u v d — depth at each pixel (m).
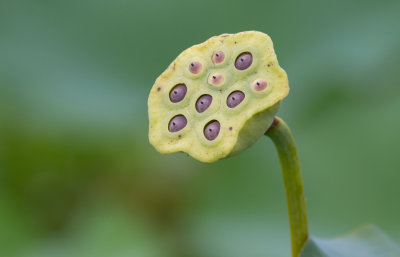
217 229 1.14
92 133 1.25
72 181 1.23
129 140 1.25
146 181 1.21
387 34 1.25
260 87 0.72
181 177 1.21
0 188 1.20
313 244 0.77
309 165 1.17
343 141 1.18
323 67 1.25
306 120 1.21
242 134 0.73
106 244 1.06
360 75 1.22
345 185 1.16
